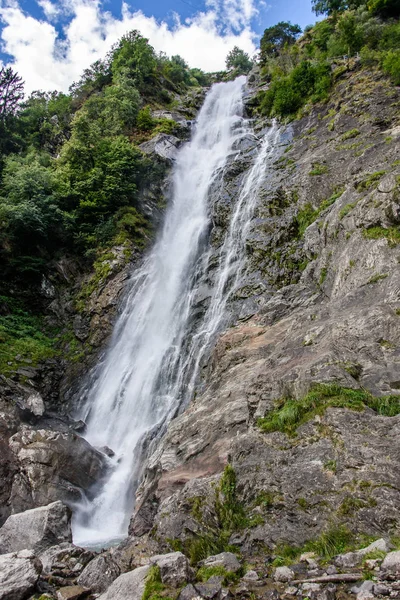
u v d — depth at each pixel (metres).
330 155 18.14
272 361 7.85
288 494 4.98
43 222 21.59
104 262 21.45
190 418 9.37
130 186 23.91
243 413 8.02
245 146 26.20
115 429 14.74
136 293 20.02
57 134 33.06
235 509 5.28
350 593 3.38
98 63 39.88
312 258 13.55
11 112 31.16
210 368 12.32
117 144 25.19
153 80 38.84
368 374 5.96
